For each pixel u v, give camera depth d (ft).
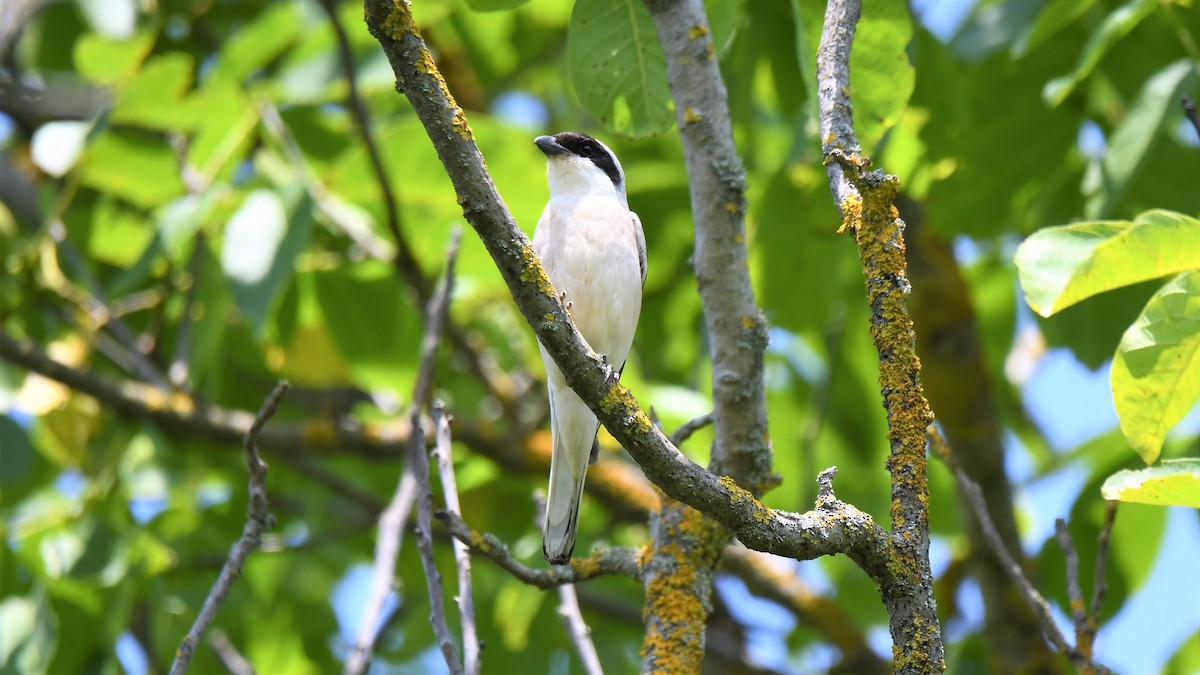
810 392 44.32
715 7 25.18
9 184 43.09
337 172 35.09
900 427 17.47
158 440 37.93
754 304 23.18
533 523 40.34
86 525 33.83
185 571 37.50
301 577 44.06
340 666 43.57
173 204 33.12
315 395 45.24
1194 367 19.33
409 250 35.73
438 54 42.96
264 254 31.14
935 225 34.50
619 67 25.30
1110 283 18.69
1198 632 35.19
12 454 35.19
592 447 27.96
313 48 37.29
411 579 41.01
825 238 36.09
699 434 36.32
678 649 21.99
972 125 33.14
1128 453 32.35
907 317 17.53
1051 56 33.50
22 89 38.65
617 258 30.30
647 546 23.18
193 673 38.32
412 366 39.42
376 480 42.14
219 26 44.91
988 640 36.68
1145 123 28.02
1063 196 35.14
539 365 41.50
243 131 34.71
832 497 17.47
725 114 23.03
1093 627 22.27
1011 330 45.42
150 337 40.29
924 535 17.25
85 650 33.60
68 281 41.06
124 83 34.65
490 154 34.86
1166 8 30.99
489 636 41.65
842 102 18.39
